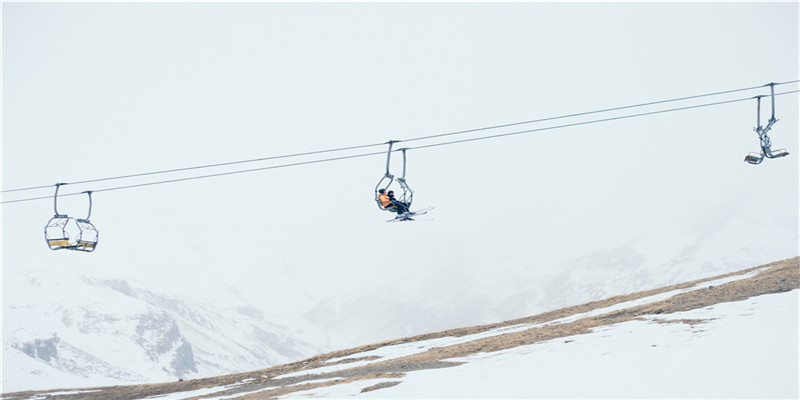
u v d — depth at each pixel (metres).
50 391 96.25
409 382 51.19
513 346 66.62
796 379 35.22
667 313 69.12
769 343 44.56
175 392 77.31
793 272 77.38
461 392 43.19
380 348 93.56
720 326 54.25
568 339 63.44
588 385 40.03
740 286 77.00
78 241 69.81
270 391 60.06
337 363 84.00
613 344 54.94
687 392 35.22
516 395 39.75
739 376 37.19
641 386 37.88
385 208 63.59
